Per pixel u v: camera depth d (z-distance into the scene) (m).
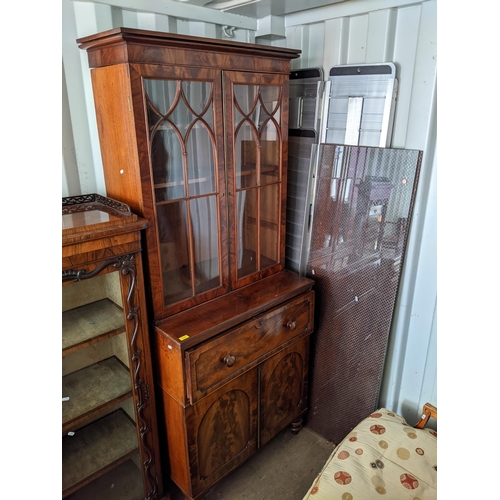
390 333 1.67
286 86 1.56
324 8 1.58
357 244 1.64
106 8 1.32
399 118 1.49
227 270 1.55
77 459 1.37
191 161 1.33
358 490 1.31
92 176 1.48
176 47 1.18
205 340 1.32
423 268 1.54
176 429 1.41
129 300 1.25
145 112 1.17
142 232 1.28
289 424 1.94
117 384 1.38
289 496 1.63
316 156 1.73
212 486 1.52
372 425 1.54
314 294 1.71
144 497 1.49
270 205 1.67
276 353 1.60
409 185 1.46
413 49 1.40
